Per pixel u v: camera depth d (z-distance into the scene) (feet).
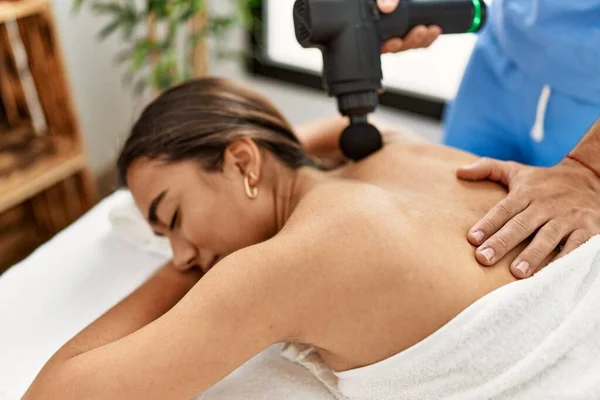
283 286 2.02
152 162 2.50
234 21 5.69
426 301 2.03
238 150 2.56
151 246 3.41
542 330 2.02
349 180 2.54
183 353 1.97
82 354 2.16
